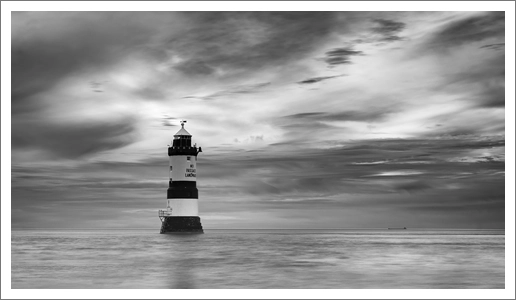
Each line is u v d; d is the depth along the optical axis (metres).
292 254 88.94
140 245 112.38
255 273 62.94
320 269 66.69
